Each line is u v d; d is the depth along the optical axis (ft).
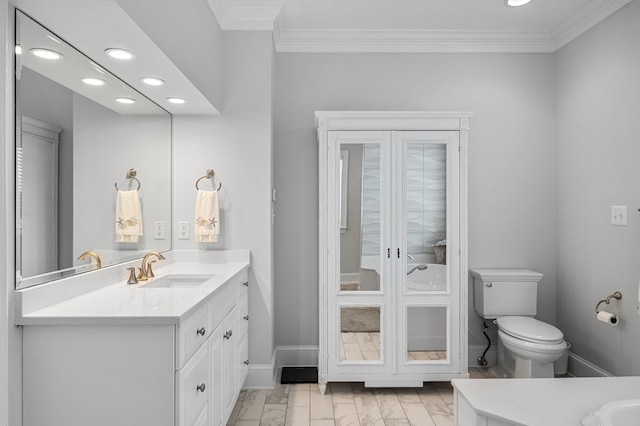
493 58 10.69
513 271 10.33
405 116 9.18
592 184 9.29
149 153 8.09
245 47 9.29
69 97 5.54
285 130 10.56
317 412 8.21
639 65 7.97
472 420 5.41
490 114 10.71
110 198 6.66
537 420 4.97
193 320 5.19
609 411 4.93
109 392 4.68
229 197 9.29
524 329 8.71
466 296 9.23
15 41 4.50
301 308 10.55
